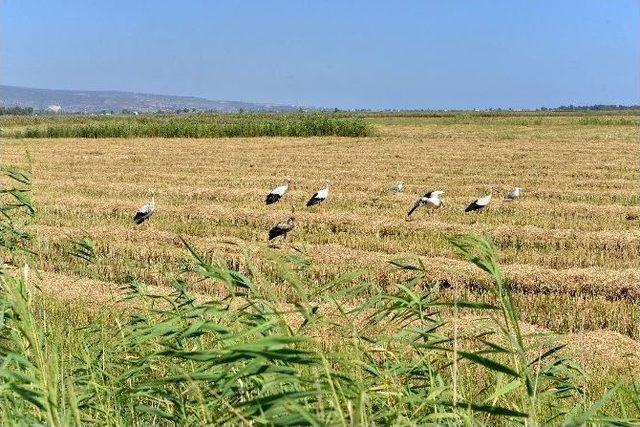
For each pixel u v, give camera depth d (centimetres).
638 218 2364
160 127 7119
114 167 4141
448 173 3619
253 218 2364
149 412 529
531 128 8169
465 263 1659
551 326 1309
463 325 1101
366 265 1655
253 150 5212
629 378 926
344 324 1084
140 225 2278
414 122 10544
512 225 2164
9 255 1627
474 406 414
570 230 2067
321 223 2275
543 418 613
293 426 363
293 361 392
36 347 468
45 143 6134
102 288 1426
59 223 2270
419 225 2173
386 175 3544
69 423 456
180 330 532
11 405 518
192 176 3600
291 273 423
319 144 5769
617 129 7706
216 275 521
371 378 527
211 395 530
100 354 691
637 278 1529
